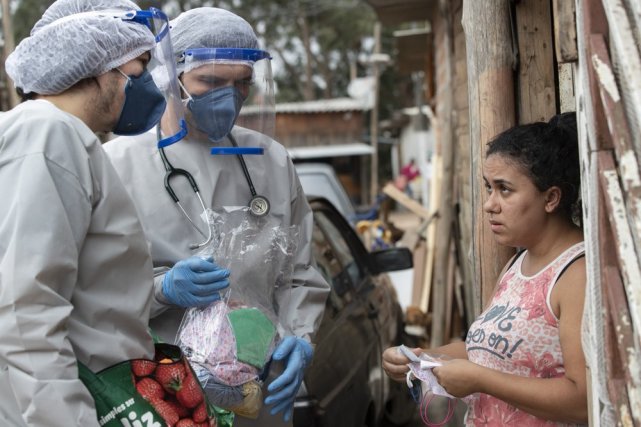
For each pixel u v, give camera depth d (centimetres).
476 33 266
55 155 167
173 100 229
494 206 193
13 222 160
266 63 253
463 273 612
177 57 241
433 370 194
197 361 220
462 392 189
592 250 150
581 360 175
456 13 604
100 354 177
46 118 171
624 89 132
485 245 260
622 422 141
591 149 146
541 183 186
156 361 188
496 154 191
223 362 220
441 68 804
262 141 263
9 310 158
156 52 221
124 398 179
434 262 711
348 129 2364
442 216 616
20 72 191
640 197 128
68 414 160
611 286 140
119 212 180
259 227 250
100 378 177
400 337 489
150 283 189
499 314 195
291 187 269
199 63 235
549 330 184
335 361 322
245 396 227
